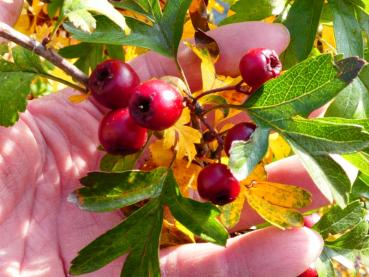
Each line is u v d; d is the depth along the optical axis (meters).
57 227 0.16
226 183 0.12
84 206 0.13
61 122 0.18
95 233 0.16
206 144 0.13
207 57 0.13
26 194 0.16
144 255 0.13
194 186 0.14
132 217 0.13
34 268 0.15
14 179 0.16
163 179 0.13
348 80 0.11
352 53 0.16
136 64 0.18
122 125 0.12
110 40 0.14
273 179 0.17
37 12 0.19
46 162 0.17
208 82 0.14
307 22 0.17
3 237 0.15
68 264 0.16
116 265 0.16
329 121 0.12
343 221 0.16
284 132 0.12
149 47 0.14
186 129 0.13
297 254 0.14
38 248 0.16
